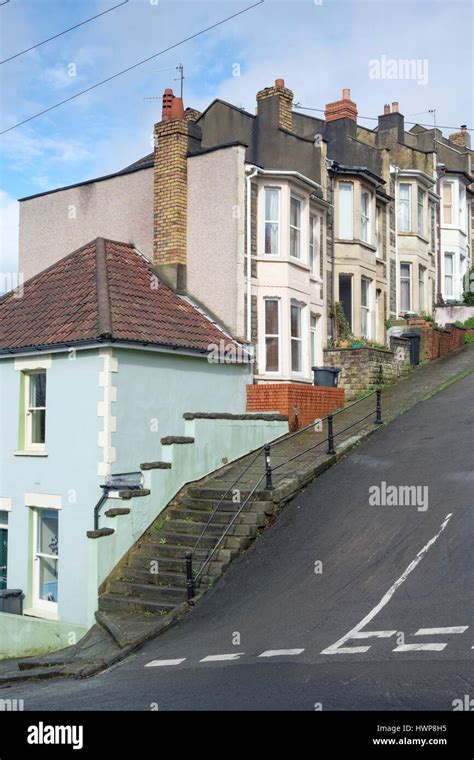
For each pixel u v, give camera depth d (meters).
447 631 9.04
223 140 25.69
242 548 12.73
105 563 12.81
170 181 20.33
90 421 14.87
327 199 24.30
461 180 36.94
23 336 16.38
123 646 10.58
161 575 12.48
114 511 13.05
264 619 10.48
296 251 21.70
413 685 7.68
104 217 22.09
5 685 10.27
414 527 12.25
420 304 31.58
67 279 18.27
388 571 11.08
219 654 9.58
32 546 15.73
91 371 14.98
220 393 17.81
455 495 13.09
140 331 15.74
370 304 26.44
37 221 23.77
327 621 9.96
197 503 14.03
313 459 15.68
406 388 21.97
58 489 15.21
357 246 25.27
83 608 14.34
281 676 8.41
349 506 13.45
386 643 8.96
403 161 32.06
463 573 10.52
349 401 21.66
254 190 20.38
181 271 20.09
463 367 24.22
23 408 16.31
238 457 16.08
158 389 15.94
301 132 29.97
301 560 12.02
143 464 13.88
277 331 20.53
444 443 15.84
